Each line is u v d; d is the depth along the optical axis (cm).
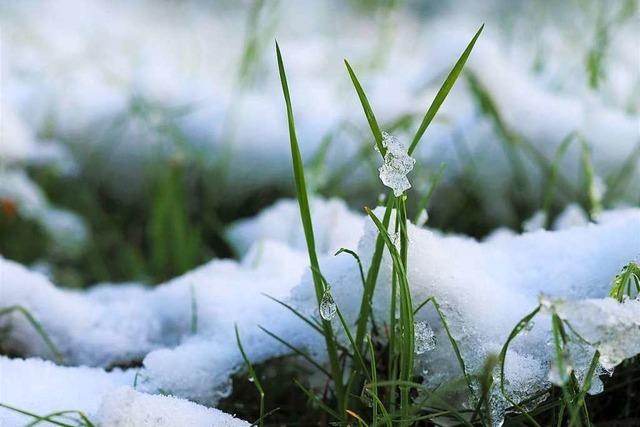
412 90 113
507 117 98
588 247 68
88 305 75
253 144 107
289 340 68
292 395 69
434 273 64
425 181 94
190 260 87
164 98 117
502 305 65
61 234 97
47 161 107
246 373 68
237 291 73
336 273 66
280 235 88
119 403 60
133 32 176
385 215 63
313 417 68
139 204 111
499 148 97
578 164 93
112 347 73
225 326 70
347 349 67
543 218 83
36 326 71
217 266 78
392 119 106
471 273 65
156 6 208
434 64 112
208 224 101
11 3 179
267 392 69
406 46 167
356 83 61
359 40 171
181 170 101
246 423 63
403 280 60
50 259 97
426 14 204
